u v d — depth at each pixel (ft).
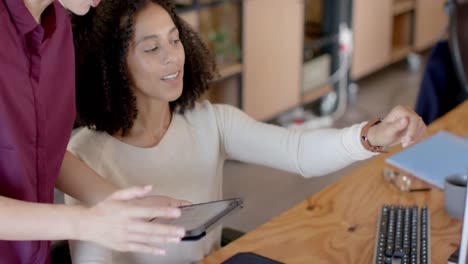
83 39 5.15
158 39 5.17
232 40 12.51
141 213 3.42
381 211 5.44
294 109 14.37
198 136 5.70
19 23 3.84
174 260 5.42
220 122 5.79
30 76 4.02
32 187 4.22
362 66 15.78
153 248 3.50
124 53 5.13
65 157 4.78
